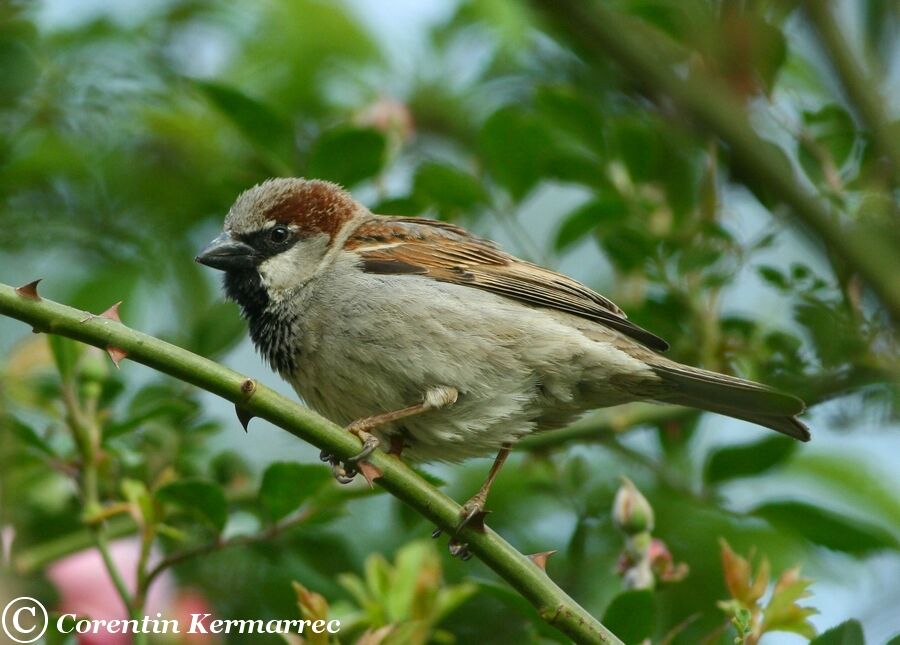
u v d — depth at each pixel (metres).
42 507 9.30
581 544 9.80
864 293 9.52
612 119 10.26
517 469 10.91
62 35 11.48
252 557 9.78
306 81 11.98
